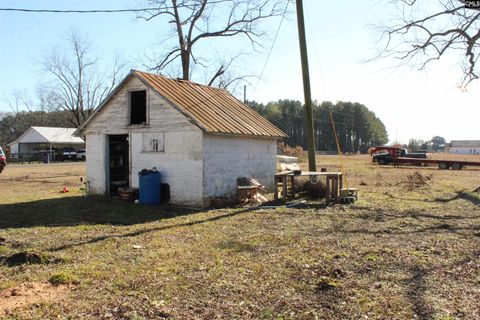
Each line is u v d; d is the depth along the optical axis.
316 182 16.17
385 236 9.05
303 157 59.50
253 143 16.56
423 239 8.69
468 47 15.87
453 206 13.70
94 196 16.59
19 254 7.16
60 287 5.82
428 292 5.48
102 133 16.38
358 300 5.23
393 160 45.16
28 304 5.20
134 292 5.58
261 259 7.16
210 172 14.14
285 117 116.62
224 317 4.78
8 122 95.69
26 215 12.42
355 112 121.50
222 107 16.91
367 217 11.59
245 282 5.94
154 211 13.05
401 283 5.86
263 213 12.43
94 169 16.75
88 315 4.88
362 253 7.51
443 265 6.72
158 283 5.93
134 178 15.42
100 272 6.46
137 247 8.16
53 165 48.84
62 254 7.59
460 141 123.56
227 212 12.74
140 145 15.22
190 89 17.00
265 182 17.34
